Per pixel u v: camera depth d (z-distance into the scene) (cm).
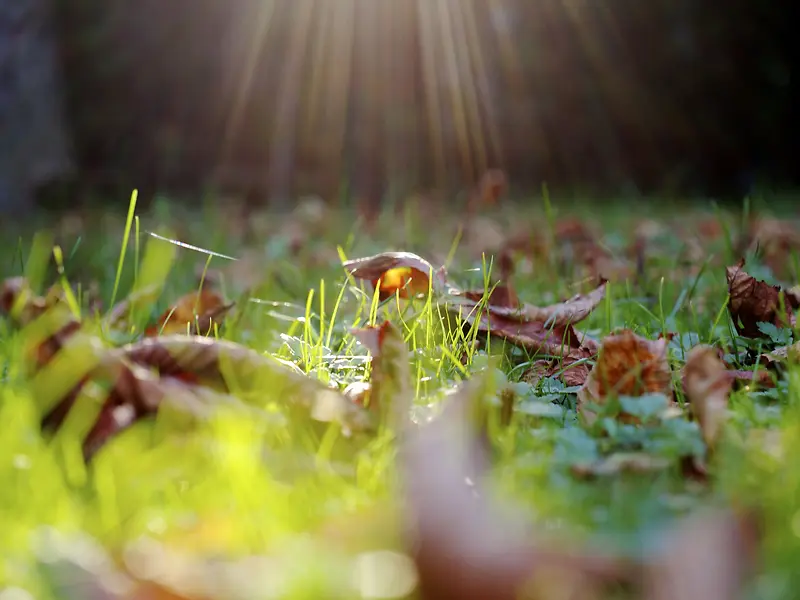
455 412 52
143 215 215
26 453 51
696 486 51
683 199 278
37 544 44
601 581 41
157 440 53
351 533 47
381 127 284
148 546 45
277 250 120
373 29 283
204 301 82
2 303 74
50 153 251
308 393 55
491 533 41
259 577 41
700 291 100
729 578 40
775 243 122
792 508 46
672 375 65
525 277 110
